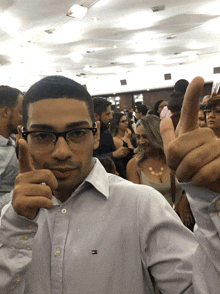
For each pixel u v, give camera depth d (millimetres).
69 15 6840
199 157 488
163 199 817
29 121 732
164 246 733
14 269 663
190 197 574
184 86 3447
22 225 669
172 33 9703
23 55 11164
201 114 2389
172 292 702
